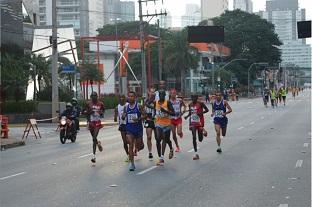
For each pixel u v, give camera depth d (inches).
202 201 434.6
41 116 1838.1
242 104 3026.6
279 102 3043.8
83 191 494.0
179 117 811.4
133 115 638.5
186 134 1138.0
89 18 6333.7
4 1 2206.0
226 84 4613.7
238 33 5329.7
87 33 6274.6
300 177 545.3
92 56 4318.4
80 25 6235.2
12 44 2246.6
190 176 571.2
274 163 658.2
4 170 676.1
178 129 809.5
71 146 992.2
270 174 570.9
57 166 693.3
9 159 816.3
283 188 485.1
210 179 548.1
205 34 2368.4
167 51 3631.9
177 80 4052.7
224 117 802.8
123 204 428.5
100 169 643.5
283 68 7864.2
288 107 2460.6
